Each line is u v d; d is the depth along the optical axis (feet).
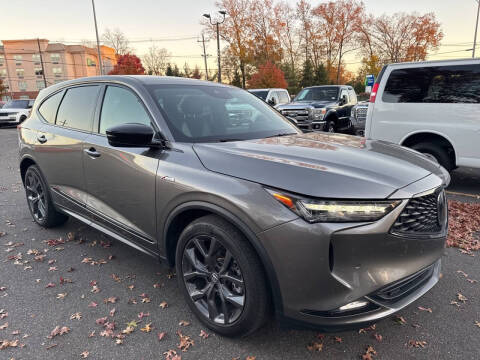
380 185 6.53
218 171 7.44
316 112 35.58
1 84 201.26
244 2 168.25
